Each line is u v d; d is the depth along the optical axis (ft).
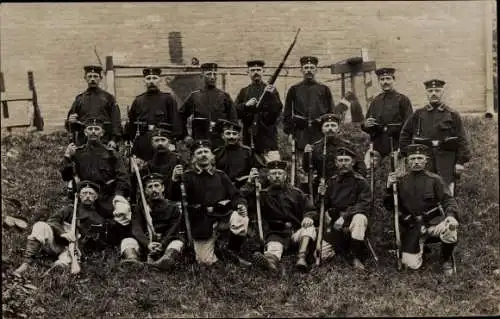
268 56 42.73
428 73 43.42
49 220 25.58
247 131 30.91
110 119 29.96
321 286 23.97
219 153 28.22
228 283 24.23
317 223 26.45
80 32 42.34
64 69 42.32
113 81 36.99
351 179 26.04
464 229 28.96
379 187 31.35
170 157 27.94
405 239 25.67
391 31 43.19
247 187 26.68
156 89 29.81
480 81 43.42
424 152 25.66
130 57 42.50
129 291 23.76
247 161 28.17
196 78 38.83
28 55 42.16
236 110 30.32
